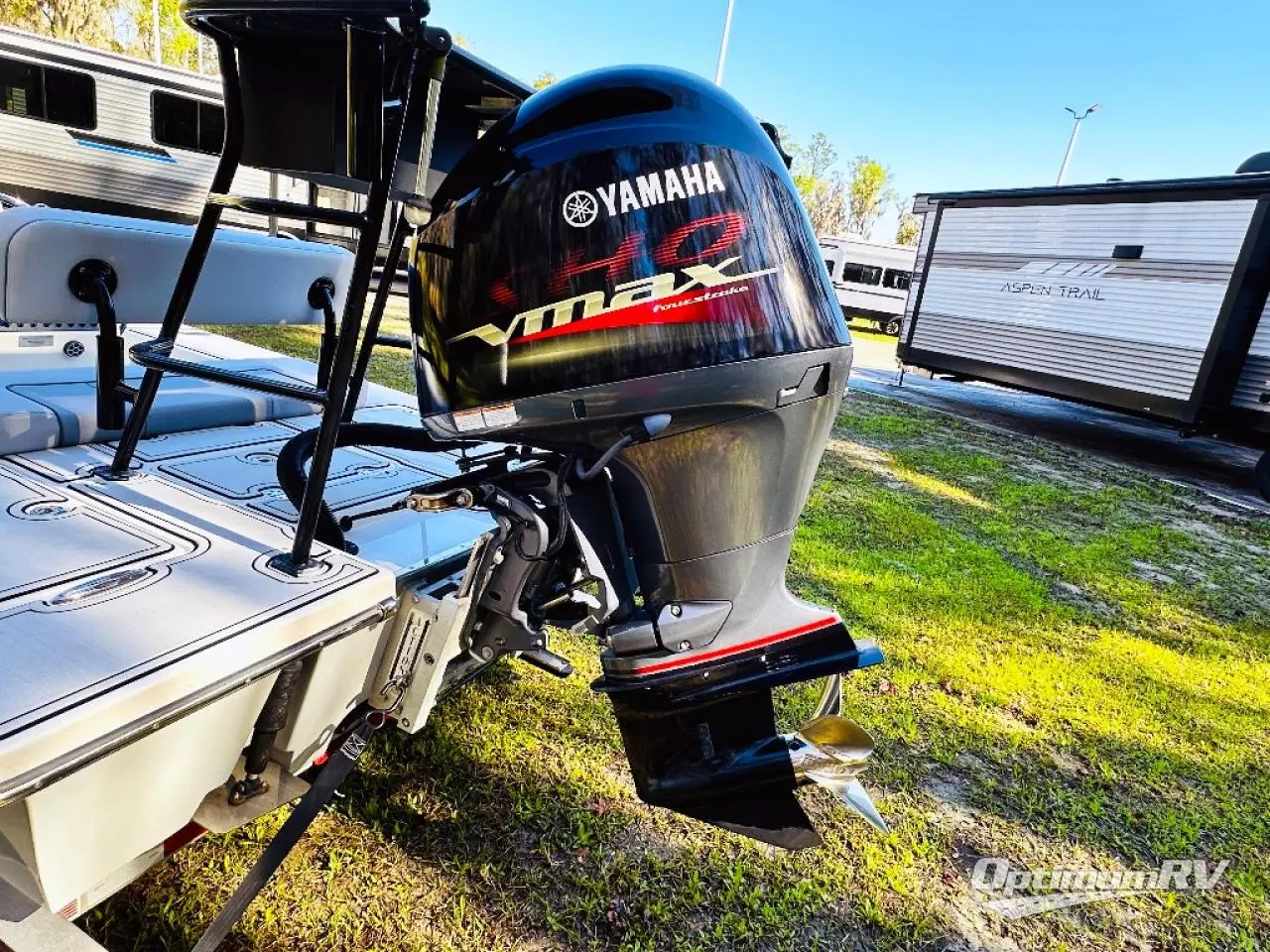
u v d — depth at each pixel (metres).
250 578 1.07
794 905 1.66
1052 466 6.77
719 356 1.07
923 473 5.83
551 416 1.11
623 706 1.22
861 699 2.51
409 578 1.31
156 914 1.41
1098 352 7.59
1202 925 1.76
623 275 1.06
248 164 1.14
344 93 1.01
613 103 1.08
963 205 8.97
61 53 9.16
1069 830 2.03
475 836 1.72
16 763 0.72
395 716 1.29
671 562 1.19
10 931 0.89
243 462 1.65
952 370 9.18
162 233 1.51
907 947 1.60
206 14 0.98
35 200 9.52
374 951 1.41
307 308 2.00
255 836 1.61
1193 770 2.37
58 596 0.96
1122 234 7.33
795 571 3.52
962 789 2.13
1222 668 3.12
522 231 1.08
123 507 1.26
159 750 0.90
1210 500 6.29
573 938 1.50
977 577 3.74
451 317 1.14
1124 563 4.34
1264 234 6.33
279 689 1.07
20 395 1.64
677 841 1.79
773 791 1.20
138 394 1.33
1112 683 2.85
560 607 1.39
